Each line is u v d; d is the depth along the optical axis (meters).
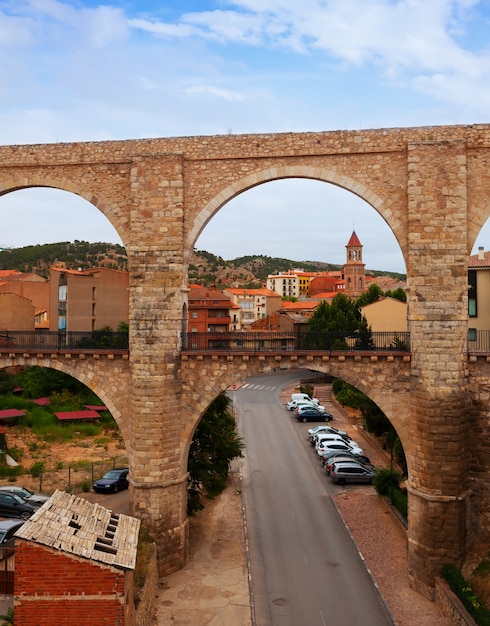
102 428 65.44
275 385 99.19
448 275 29.08
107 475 45.59
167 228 31.48
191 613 26.64
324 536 35.75
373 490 44.75
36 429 62.22
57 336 35.00
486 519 29.33
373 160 30.75
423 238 29.39
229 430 41.00
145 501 30.89
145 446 31.00
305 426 67.94
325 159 31.14
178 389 31.58
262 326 105.62
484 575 26.59
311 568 31.38
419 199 29.45
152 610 26.28
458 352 28.77
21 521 31.41
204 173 31.91
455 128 29.89
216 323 90.25
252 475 48.81
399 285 156.88
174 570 30.98
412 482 29.61
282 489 45.06
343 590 28.91
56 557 19.38
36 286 96.62
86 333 34.81
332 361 30.53
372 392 30.28
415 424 29.47
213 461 38.84
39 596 19.25
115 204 32.78
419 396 29.25
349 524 37.69
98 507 24.62
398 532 36.34
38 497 39.47
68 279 80.44
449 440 28.66
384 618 26.34
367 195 30.72
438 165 29.36
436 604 27.67
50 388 73.81
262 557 32.81
